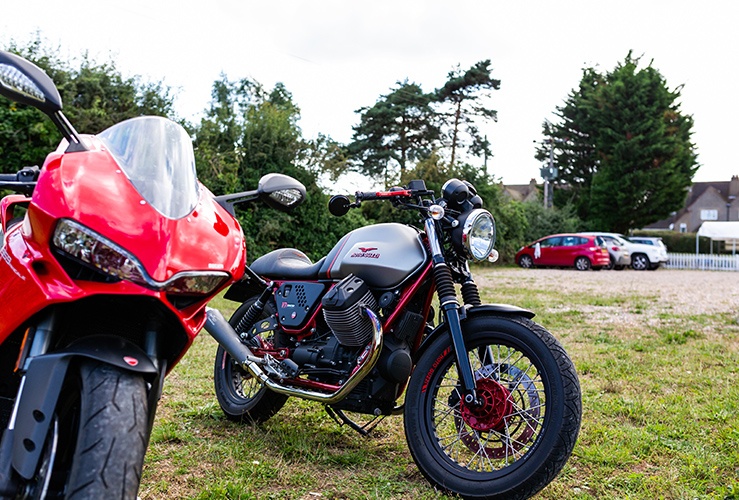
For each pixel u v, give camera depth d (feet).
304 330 12.92
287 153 63.52
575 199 160.45
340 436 13.44
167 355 7.72
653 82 144.56
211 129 60.29
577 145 160.97
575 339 25.81
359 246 12.34
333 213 12.35
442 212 11.20
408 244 11.94
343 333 11.76
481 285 54.75
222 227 8.08
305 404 15.70
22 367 6.95
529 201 127.44
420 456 10.68
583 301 40.78
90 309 7.46
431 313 12.47
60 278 6.87
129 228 6.94
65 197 6.95
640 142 143.23
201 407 15.12
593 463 11.85
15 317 7.04
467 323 10.89
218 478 10.89
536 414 10.42
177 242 7.14
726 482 11.03
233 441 12.85
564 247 89.81
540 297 43.24
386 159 142.72
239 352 12.71
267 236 60.03
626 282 61.62
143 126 8.38
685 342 25.23
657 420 14.35
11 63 6.96
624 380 18.25
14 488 6.27
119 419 6.17
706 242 153.28
